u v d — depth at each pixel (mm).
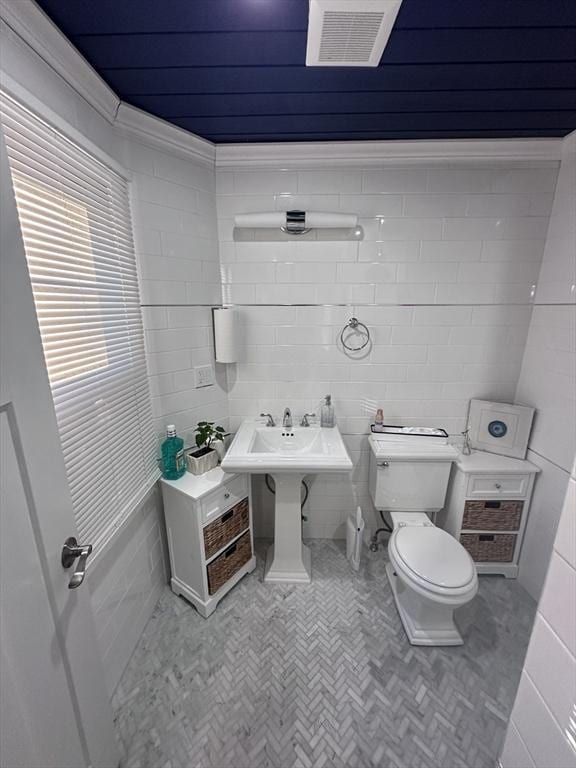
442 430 1817
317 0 784
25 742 642
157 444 1524
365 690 1234
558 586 513
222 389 1819
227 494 1556
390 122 1364
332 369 1823
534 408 1675
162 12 830
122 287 1260
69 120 980
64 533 765
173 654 1367
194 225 1556
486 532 1731
